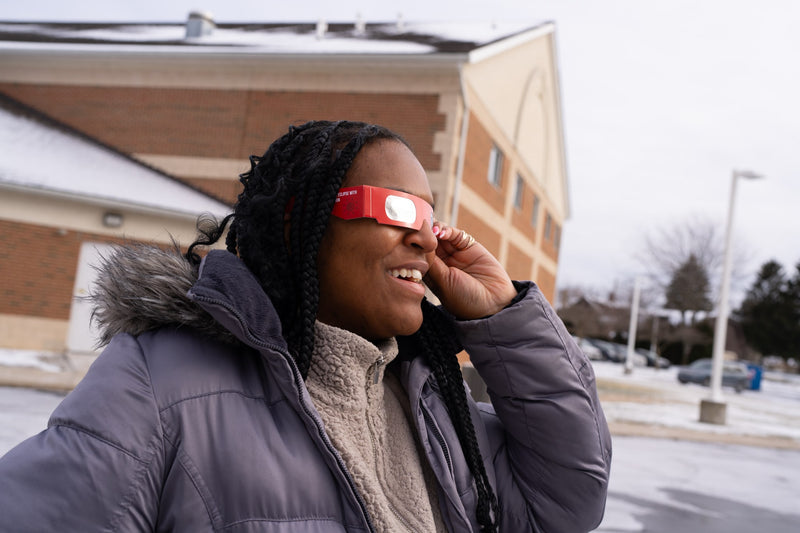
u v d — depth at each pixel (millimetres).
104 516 771
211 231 1132
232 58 14367
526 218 19516
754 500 6926
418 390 1124
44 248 11539
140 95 15250
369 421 1030
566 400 1213
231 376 891
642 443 10156
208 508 815
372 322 1022
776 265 60406
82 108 15508
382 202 974
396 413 1130
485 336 1216
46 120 15023
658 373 35000
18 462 769
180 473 813
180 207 12297
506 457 1321
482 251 1284
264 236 991
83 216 11758
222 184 14523
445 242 1288
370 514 933
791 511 6602
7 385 8203
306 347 962
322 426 887
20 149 12781
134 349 882
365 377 1023
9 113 14539
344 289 1009
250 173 1072
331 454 884
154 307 886
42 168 12180
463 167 13789
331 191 979
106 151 14492
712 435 11633
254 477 834
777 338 57531
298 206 999
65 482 761
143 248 974
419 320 1025
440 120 13164
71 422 800
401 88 13484
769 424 15156
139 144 15133
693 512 6117
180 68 15000
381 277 998
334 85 13938
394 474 1052
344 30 17625
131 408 814
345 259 997
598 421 1257
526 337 1209
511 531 1274
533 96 18844
